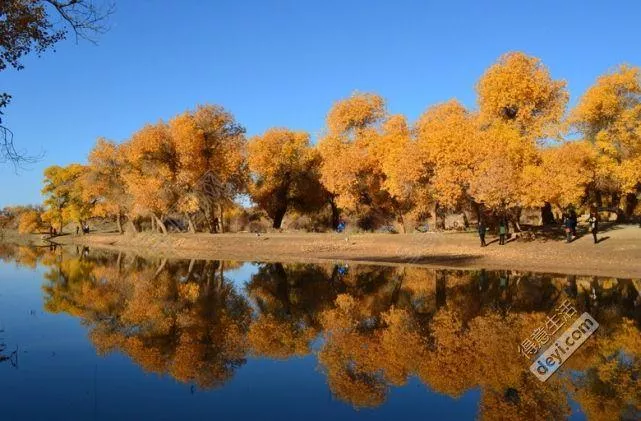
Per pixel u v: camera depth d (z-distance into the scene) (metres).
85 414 8.58
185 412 8.76
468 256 32.41
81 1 13.16
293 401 9.41
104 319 16.41
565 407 9.15
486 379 10.69
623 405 9.20
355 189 44.69
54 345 13.16
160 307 18.55
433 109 45.31
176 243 49.66
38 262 36.91
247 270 30.27
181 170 50.34
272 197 57.28
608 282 22.77
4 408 8.83
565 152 34.50
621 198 47.59
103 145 59.50
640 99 38.06
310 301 19.81
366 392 9.92
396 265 31.34
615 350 12.51
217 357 12.27
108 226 90.25
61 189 78.19
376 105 47.44
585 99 38.81
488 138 34.09
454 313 17.06
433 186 35.81
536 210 57.38
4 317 16.66
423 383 10.48
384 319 16.42
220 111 51.75
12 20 12.41
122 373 10.91
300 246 41.28
